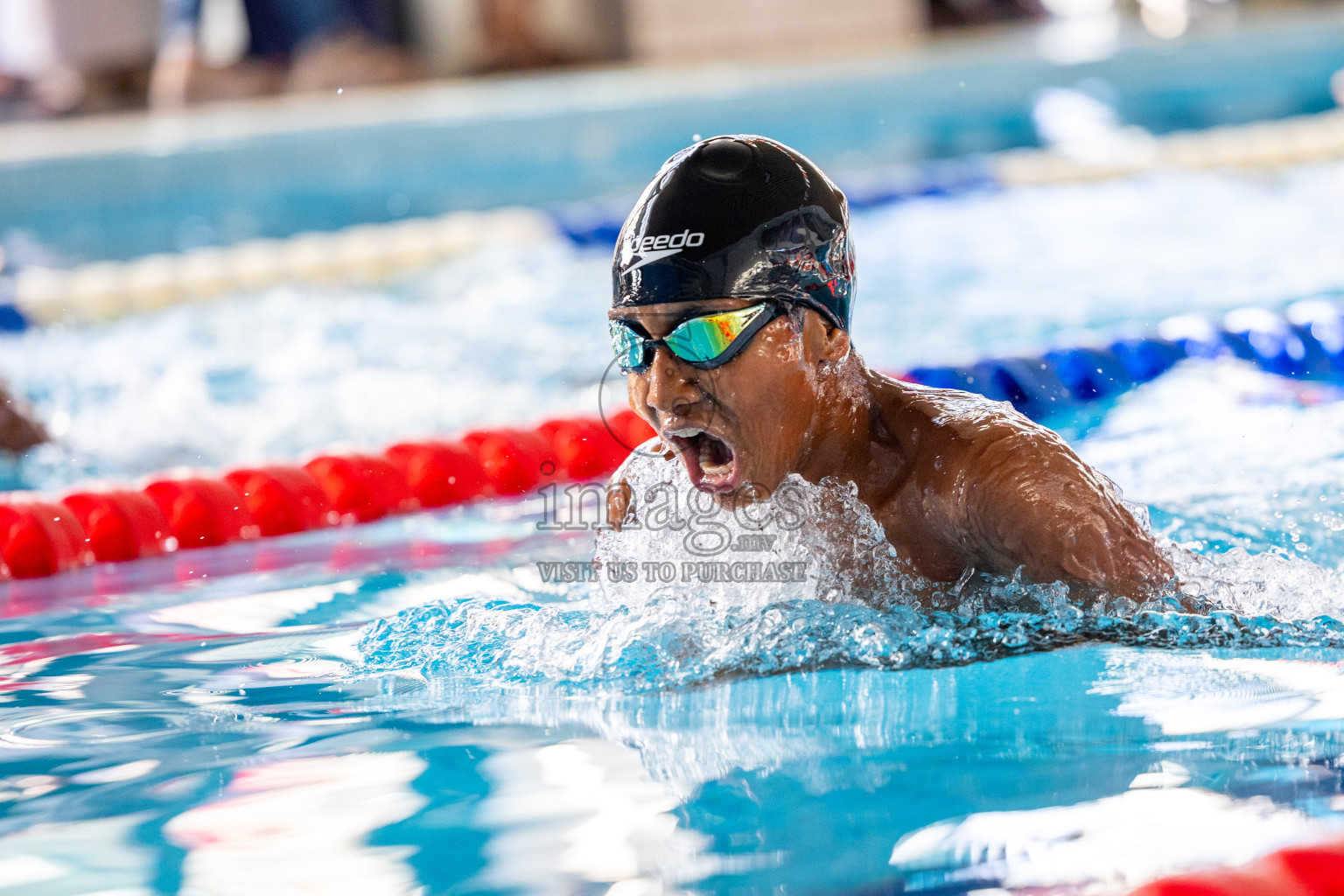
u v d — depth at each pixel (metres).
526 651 4.98
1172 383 9.58
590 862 3.24
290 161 22.08
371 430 10.09
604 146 23.30
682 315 4.41
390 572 6.57
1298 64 25.89
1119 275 13.86
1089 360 9.84
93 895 3.17
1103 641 4.61
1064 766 3.68
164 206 20.77
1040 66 25.31
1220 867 3.09
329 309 14.70
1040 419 9.02
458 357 12.26
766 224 4.50
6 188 20.44
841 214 4.80
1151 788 3.51
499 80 29.48
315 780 3.84
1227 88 25.06
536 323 13.58
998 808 3.45
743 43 31.28
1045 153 21.11
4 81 28.89
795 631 4.80
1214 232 15.55
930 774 3.67
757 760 3.82
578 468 8.99
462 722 4.29
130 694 4.81
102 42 28.88
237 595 6.33
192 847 3.42
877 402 5.09
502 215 18.86
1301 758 3.66
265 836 3.47
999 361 9.75
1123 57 25.72
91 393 11.28
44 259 17.44
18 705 4.72
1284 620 4.78
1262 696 4.15
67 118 27.94
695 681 4.55
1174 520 6.47
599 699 4.43
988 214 17.61
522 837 3.39
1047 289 13.48
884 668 4.55
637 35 31.25
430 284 15.73
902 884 3.08
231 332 13.71
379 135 22.45
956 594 4.93
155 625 5.86
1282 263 13.74
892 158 21.52
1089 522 4.56
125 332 13.86
